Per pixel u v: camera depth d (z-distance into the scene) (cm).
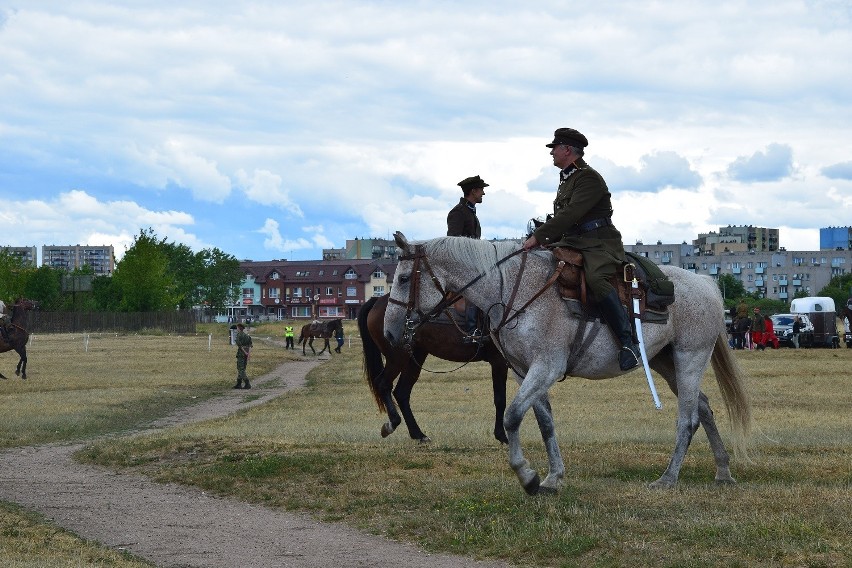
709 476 1136
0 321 3378
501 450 1329
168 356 5078
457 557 838
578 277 995
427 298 1021
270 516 1016
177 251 15862
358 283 16600
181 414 2330
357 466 1209
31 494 1157
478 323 1309
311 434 1619
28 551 848
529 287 989
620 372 1027
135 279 9600
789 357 4072
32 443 1716
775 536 813
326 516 1001
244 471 1216
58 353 5303
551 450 1040
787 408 2064
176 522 995
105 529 968
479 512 948
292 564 827
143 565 809
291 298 16962
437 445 1402
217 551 876
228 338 8038
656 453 1302
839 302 14288
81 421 2012
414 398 2453
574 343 998
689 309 1084
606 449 1348
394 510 996
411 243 1033
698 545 802
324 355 5634
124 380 3350
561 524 880
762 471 1155
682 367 1088
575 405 2186
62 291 12462
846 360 3831
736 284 16425
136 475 1284
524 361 1002
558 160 1040
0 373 3644
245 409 2347
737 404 1125
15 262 11150
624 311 1005
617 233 1034
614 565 769
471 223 1384
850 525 841
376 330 1490
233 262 16462
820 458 1241
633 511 922
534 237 1002
